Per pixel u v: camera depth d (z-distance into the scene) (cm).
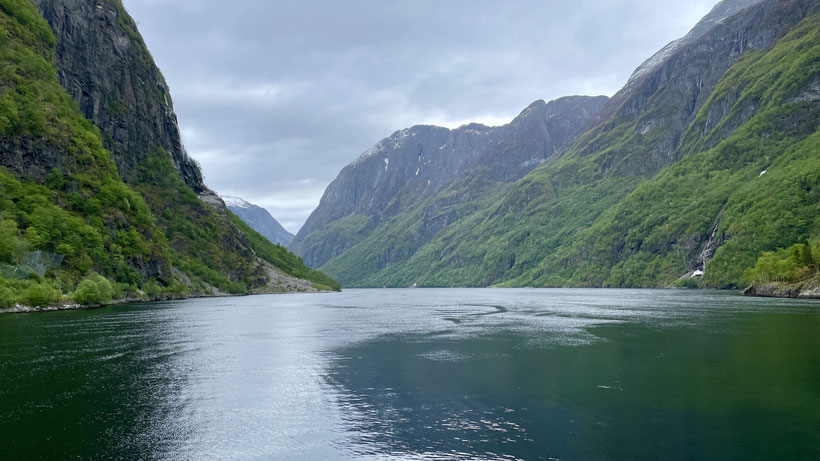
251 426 3256
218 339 6994
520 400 3809
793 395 3816
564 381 4378
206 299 18712
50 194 13800
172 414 3506
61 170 14750
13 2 17600
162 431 3158
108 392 4062
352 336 7419
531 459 2681
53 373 4681
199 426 3259
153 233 18575
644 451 2775
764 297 16775
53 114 15512
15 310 10200
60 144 14962
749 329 7575
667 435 3025
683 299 16750
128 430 3173
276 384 4353
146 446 2903
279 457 2741
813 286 15775
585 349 6003
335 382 4428
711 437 2980
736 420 3275
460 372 4797
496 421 3328
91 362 5203
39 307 10762
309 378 4581
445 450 2822
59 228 12975
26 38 17300
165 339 6850
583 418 3362
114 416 3456
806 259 17262
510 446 2875
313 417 3444
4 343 6275
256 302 17100
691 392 3947
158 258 17938
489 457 2717
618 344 6347
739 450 2773
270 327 8594
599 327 8281
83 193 15200
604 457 2695
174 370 4900
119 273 15100
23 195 13012
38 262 11762
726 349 5819
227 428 3222
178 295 18312
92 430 3170
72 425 3262
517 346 6319
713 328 7788
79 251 13188
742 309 11475
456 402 3781
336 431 3159
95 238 14025
